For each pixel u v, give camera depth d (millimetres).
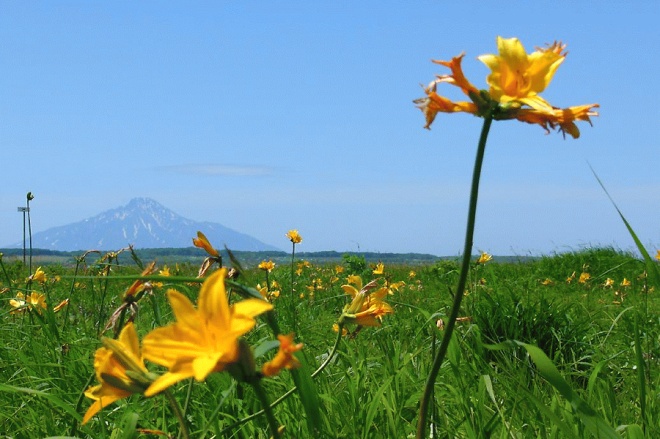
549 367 1979
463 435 2961
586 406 1952
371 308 2744
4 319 5941
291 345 1302
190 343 1316
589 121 1650
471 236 1705
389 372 3820
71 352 4184
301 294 9773
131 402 3348
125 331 1607
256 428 3033
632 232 2193
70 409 2611
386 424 3066
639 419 3199
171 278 1849
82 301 7098
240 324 1299
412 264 17312
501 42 1720
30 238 6508
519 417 3229
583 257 16156
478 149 1699
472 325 4234
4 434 3211
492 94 1670
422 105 1708
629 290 8977
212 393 3361
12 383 3855
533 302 5914
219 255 2396
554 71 1693
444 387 3799
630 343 5352
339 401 3391
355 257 14727
